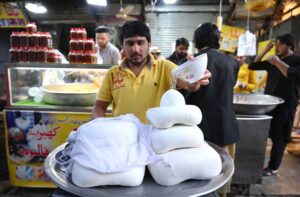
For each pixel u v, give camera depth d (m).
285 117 2.67
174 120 0.78
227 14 6.24
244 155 2.31
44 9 5.23
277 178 2.83
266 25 5.01
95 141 0.75
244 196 2.47
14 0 5.44
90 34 6.35
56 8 5.89
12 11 5.41
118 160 0.73
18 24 5.51
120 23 6.23
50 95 2.23
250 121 2.24
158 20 6.55
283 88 2.66
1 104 3.37
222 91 1.68
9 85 2.27
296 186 2.66
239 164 2.33
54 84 2.37
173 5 6.40
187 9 6.38
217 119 1.67
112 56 3.34
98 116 1.33
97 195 0.67
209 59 1.68
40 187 2.40
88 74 2.40
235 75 1.79
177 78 1.02
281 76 2.67
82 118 2.22
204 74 0.93
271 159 2.84
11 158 2.34
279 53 2.72
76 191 0.69
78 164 0.73
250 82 3.83
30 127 2.26
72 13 5.94
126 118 0.90
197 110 0.81
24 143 2.29
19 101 2.42
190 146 0.79
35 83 2.45
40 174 2.36
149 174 0.83
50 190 2.47
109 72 1.38
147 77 1.28
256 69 2.98
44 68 2.21
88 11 5.92
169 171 0.73
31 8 5.06
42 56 2.25
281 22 5.06
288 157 3.42
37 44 2.26
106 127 0.78
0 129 3.35
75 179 0.72
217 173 0.79
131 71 1.30
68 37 6.25
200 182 0.77
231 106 1.73
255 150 2.30
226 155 0.95
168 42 6.62
